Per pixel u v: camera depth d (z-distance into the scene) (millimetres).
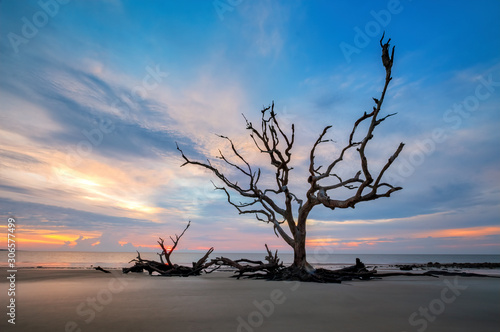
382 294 9867
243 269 18219
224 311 6539
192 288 11305
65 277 16422
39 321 5445
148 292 9820
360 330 4996
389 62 11367
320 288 11750
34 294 9039
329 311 6699
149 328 5016
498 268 41062
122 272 23188
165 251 22578
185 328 5035
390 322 5617
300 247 16812
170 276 20062
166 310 6578
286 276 16156
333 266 46188
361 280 17078
